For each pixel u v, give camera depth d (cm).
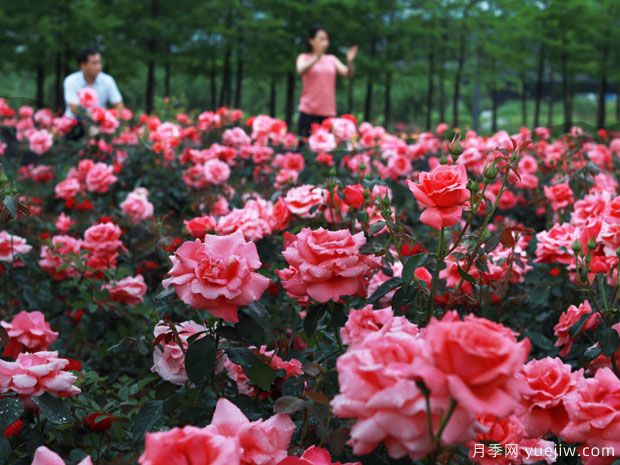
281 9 2127
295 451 161
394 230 225
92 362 324
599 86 2375
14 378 179
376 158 655
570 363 229
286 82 2470
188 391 204
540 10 2252
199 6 2258
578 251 215
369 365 108
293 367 207
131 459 229
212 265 169
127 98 2750
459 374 103
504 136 544
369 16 2236
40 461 126
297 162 553
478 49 2403
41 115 824
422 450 107
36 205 498
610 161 595
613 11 2245
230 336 184
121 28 2253
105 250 327
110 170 534
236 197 488
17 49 2159
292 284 183
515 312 286
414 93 3241
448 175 173
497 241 191
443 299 251
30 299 344
